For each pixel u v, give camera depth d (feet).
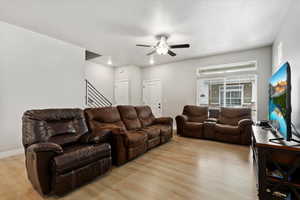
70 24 9.57
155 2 7.32
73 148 6.46
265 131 7.41
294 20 7.00
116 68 21.94
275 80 6.40
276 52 11.25
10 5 7.58
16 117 9.69
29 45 10.30
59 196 5.43
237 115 13.35
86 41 12.25
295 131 6.67
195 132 13.79
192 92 17.49
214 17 8.63
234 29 10.09
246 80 14.44
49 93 11.29
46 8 7.87
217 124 13.05
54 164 5.23
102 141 7.29
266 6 7.57
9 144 9.40
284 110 5.20
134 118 11.90
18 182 6.34
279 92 5.81
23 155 9.50
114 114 10.30
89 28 10.05
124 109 11.46
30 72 10.34
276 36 11.09
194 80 17.34
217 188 5.97
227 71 15.30
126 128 10.77
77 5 7.61
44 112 6.82
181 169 7.61
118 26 9.78
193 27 9.85
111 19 8.94
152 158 9.07
